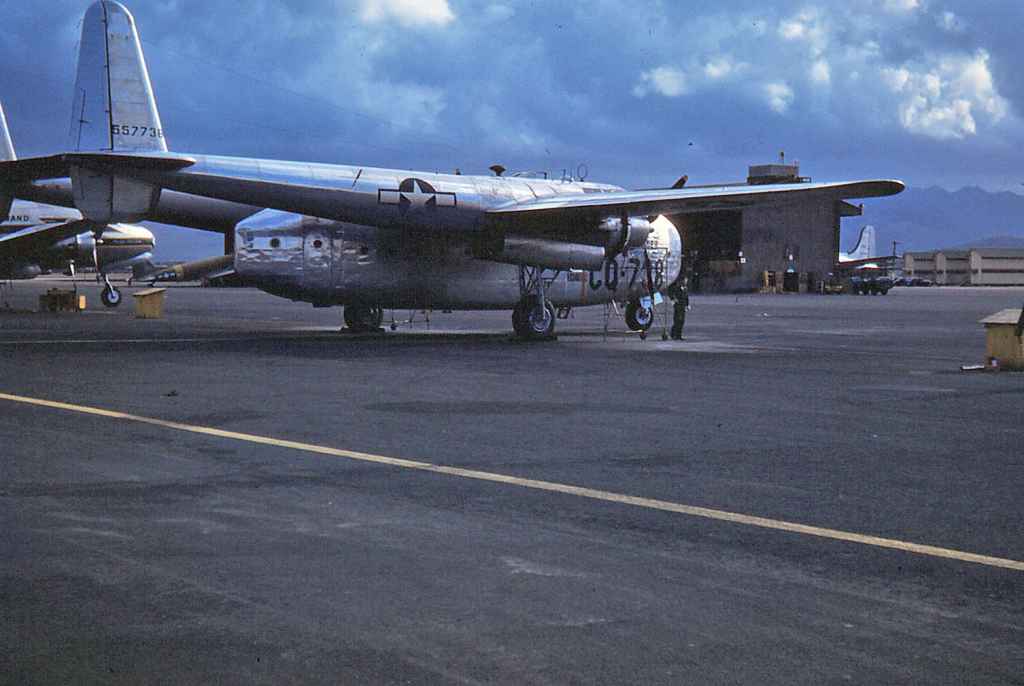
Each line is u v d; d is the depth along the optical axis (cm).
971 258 18488
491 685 432
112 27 2611
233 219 3058
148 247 4838
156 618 510
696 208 2595
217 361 1983
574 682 436
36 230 4031
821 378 1767
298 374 1748
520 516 742
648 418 1263
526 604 540
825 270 9862
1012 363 1897
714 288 9512
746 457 998
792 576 596
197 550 638
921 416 1302
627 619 518
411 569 603
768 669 453
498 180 2675
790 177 9581
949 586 579
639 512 759
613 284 2947
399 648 474
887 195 2422
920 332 3291
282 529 695
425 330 3173
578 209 2478
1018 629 508
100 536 670
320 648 472
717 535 693
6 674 437
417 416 1261
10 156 3716
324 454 992
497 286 2748
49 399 1395
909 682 439
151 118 2650
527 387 1585
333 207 2378
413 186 2452
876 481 884
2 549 635
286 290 2558
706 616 523
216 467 920
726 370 1903
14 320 3559
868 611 534
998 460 992
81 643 475
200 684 429
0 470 898
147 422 1193
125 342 2489
